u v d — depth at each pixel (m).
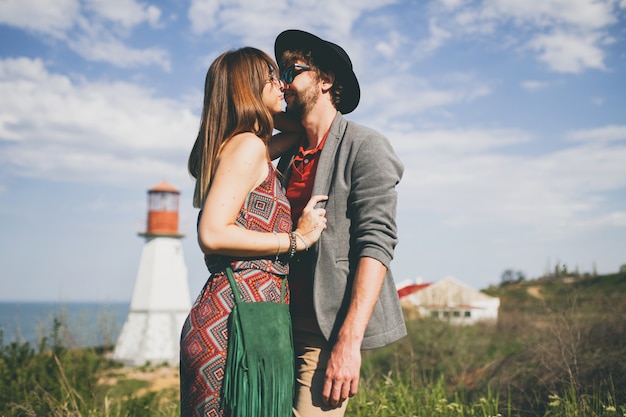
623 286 11.90
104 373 8.67
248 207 2.32
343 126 2.63
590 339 6.01
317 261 2.45
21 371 6.28
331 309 2.42
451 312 15.39
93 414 5.27
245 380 2.13
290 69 2.67
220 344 2.18
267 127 2.45
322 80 2.70
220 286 2.25
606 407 4.00
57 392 6.03
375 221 2.39
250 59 2.46
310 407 2.43
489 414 4.57
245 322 2.18
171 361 24.69
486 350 11.11
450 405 4.44
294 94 2.68
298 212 2.67
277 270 2.34
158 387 14.84
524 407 5.27
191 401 2.20
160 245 27.61
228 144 2.35
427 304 16.89
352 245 2.47
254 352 2.16
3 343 7.19
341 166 2.52
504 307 27.23
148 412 5.51
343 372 2.23
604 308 7.19
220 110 2.40
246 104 2.38
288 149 2.89
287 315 2.32
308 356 2.49
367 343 2.40
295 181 2.73
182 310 27.39
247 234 2.22
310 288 2.54
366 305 2.29
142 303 26.72
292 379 2.26
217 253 2.21
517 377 6.09
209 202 2.22
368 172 2.45
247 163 2.27
